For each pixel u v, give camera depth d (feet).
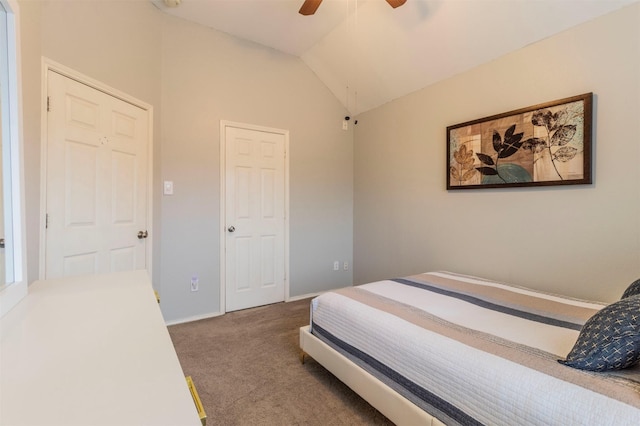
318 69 12.56
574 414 3.08
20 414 1.76
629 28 6.22
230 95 10.78
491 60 8.60
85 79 7.06
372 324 5.42
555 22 7.15
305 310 11.23
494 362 3.90
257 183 11.52
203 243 10.37
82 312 3.48
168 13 9.50
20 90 3.82
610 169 6.54
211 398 6.07
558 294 7.14
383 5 9.00
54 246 6.45
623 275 6.42
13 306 3.60
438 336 4.64
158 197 9.36
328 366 6.30
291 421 5.44
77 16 6.84
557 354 4.02
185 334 9.07
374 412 5.66
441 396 4.18
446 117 9.88
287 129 12.14
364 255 13.33
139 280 4.97
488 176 8.68
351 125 13.84
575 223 7.10
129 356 2.48
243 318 10.39
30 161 5.78
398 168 11.66
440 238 10.17
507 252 8.39
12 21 3.76
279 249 12.10
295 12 9.50
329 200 13.34
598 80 6.65
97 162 7.45
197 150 10.16
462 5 7.97
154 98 9.14
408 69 10.40
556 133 7.26
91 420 1.72
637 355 3.38
